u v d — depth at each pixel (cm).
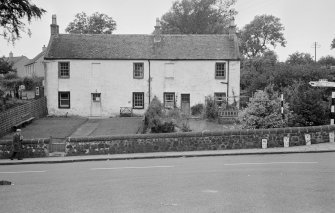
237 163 1952
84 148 2525
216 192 1286
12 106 4103
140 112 4644
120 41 4809
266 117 2742
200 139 2508
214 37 4844
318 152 2258
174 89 4612
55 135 3491
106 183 1527
